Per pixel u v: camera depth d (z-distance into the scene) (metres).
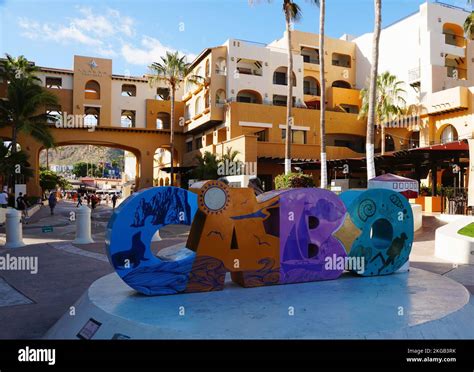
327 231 7.27
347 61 49.06
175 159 49.38
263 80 40.53
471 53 39.84
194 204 6.51
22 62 40.78
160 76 42.84
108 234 6.18
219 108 39.00
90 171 113.19
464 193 23.78
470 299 6.68
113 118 46.19
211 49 39.28
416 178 27.86
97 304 5.73
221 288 6.53
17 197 28.17
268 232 7.07
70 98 44.75
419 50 38.94
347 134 42.81
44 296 8.01
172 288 6.27
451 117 35.28
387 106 37.06
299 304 5.74
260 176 38.25
